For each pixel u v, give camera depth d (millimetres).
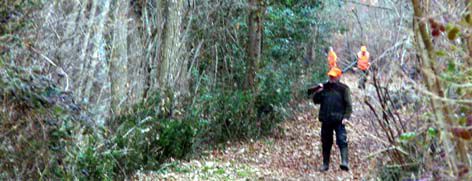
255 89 14523
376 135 7797
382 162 6898
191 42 13742
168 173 10406
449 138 3846
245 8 14797
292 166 11438
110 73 10586
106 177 8320
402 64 5812
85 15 10109
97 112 9250
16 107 5410
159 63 12062
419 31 4082
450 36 3678
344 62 15125
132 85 11375
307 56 20375
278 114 14867
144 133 10430
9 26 5902
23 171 5555
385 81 6680
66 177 6270
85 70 9297
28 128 5535
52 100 5668
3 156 5402
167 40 12156
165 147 11234
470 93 3799
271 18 16312
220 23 14641
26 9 6605
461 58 4137
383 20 7438
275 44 16891
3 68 5277
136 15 12562
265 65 15664
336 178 10062
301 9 18109
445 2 4242
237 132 13766
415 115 5984
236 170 10906
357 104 13164
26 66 6066
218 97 13414
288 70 17234
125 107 10742
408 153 5797
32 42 6656
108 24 10805
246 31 15062
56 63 7641
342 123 10500
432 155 5082
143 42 12273
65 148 6340
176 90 12133
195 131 11789
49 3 8055
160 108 11336
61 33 8805
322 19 20656
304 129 15578
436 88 3805
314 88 10812
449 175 3836
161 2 12312
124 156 9570
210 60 14234
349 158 11305
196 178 10133
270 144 13633
